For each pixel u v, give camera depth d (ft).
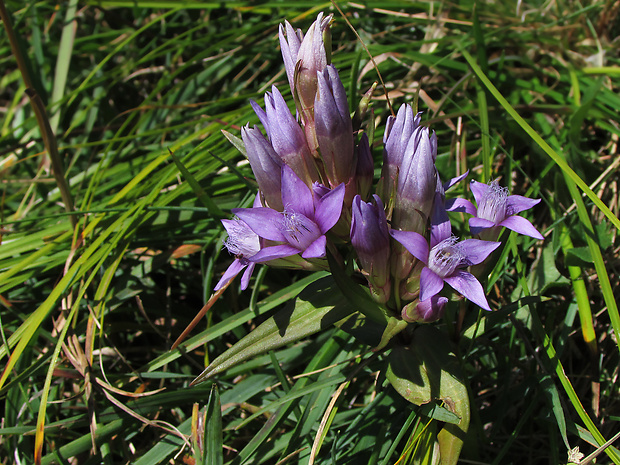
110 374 0.74
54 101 1.03
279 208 0.60
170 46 1.07
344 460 0.65
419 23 1.00
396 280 0.59
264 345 0.61
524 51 0.98
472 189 0.61
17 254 0.86
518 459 0.70
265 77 1.03
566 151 0.85
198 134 0.87
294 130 0.59
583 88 0.92
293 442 0.65
